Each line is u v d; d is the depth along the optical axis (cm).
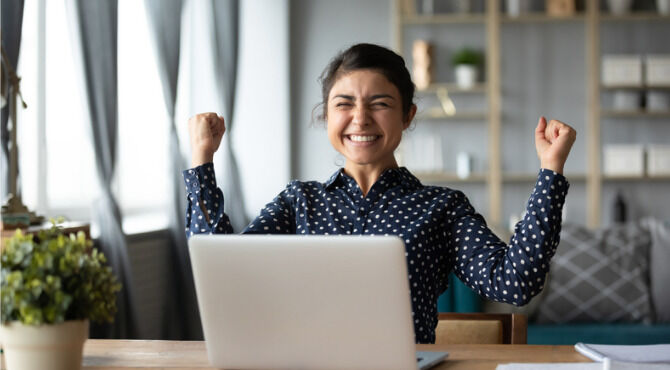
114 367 131
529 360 135
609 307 356
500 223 586
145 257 388
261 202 576
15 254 116
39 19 344
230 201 488
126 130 434
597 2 585
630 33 607
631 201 610
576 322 357
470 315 188
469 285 154
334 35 611
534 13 598
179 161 404
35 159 342
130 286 333
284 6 582
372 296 116
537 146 145
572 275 360
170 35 399
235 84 500
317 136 609
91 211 368
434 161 598
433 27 616
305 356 121
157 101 452
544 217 141
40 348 115
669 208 608
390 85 165
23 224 239
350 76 165
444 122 614
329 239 115
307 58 610
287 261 117
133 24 436
